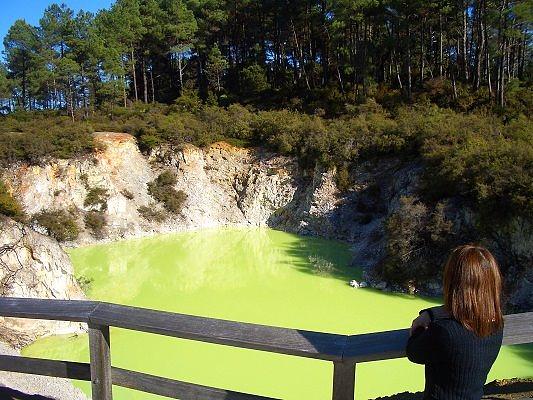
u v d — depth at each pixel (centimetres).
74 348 1638
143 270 2919
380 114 4084
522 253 2203
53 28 6412
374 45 4722
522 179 2216
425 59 4884
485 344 272
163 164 4366
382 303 2239
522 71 4697
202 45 6047
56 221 3541
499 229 2311
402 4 4091
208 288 2528
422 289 2386
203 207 4259
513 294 2141
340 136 3853
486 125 3186
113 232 3756
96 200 3841
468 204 2491
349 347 339
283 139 4162
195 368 1543
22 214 3350
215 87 6062
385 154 3656
